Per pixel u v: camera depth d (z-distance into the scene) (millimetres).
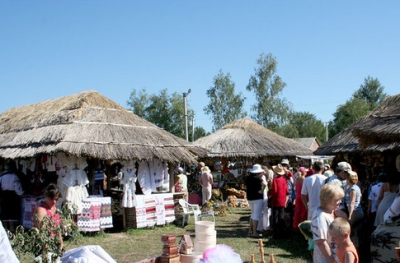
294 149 21828
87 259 4496
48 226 4402
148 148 11180
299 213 8883
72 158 10000
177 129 53844
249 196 10016
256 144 20922
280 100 43656
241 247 8664
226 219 13188
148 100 56000
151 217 11195
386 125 6285
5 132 13359
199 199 16844
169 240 4902
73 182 9930
